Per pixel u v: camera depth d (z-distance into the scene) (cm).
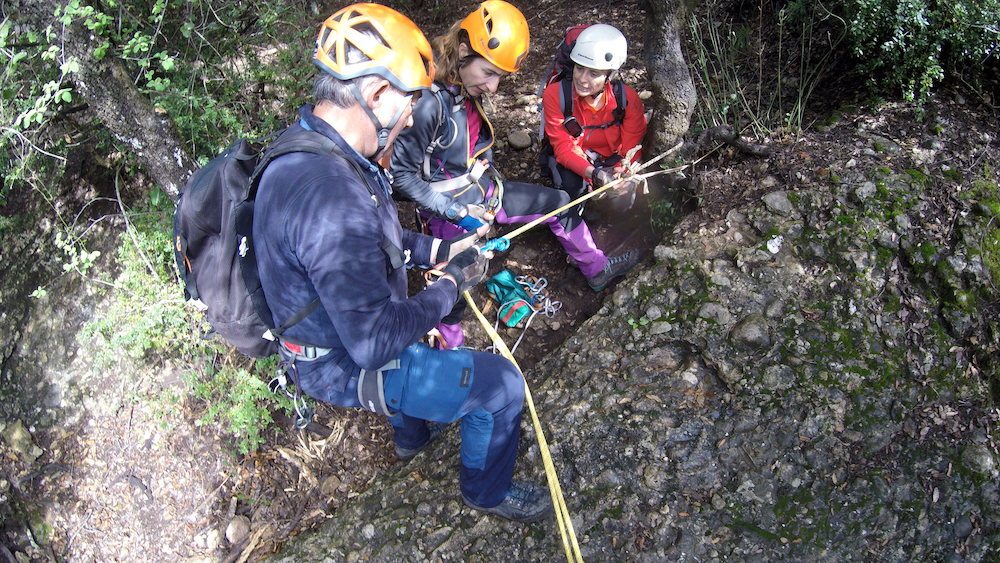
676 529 289
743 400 305
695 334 324
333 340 220
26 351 402
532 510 294
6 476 382
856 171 337
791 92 384
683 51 425
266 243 199
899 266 319
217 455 371
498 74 292
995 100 349
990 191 323
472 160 316
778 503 286
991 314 303
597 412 318
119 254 388
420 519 314
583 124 357
